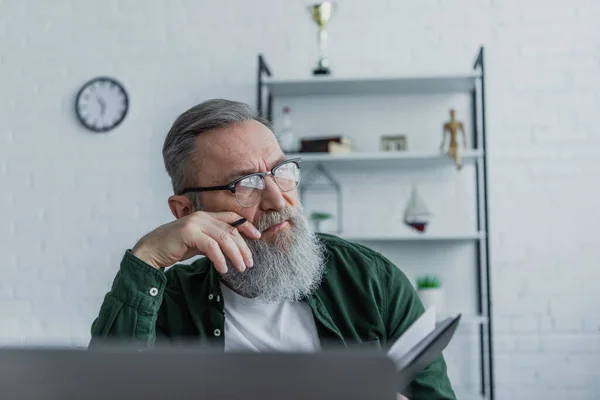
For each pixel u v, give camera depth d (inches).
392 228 119.7
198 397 17.4
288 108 118.3
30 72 126.9
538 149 117.0
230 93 123.6
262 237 47.6
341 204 120.6
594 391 113.2
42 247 123.3
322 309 48.6
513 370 114.7
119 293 43.2
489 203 117.4
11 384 18.0
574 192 116.0
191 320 50.7
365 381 16.8
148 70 125.0
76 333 121.3
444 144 110.8
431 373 45.9
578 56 117.4
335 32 122.3
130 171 123.9
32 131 125.7
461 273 118.1
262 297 48.4
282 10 123.9
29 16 127.2
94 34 126.6
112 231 123.0
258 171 47.9
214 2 125.2
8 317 122.0
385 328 49.9
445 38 120.2
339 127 122.1
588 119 116.5
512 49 118.6
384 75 109.7
